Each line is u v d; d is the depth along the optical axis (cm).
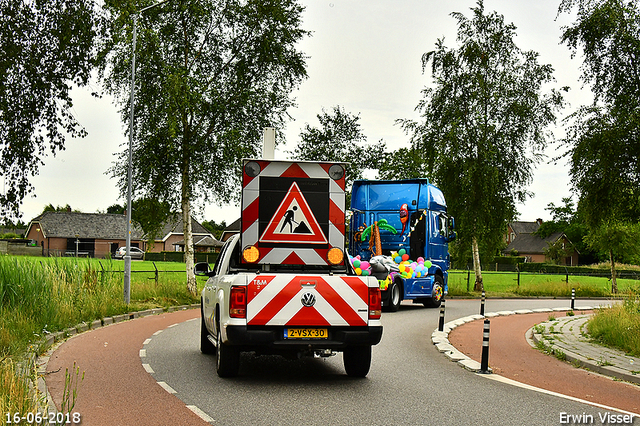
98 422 588
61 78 1149
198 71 2217
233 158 2195
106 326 1494
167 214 2319
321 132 3362
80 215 9525
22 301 1259
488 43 3147
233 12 2264
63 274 1627
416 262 1980
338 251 859
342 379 855
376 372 921
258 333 775
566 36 1359
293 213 896
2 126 1116
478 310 2228
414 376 892
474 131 3081
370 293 810
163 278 2506
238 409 653
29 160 1153
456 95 3148
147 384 781
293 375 880
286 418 618
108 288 1873
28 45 1111
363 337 800
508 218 3131
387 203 2097
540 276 5141
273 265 901
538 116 3058
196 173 2214
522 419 639
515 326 1719
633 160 1289
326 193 903
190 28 2239
